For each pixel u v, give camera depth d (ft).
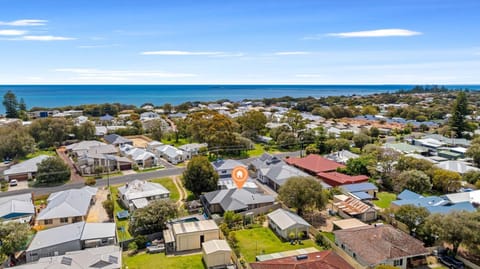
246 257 118.42
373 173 204.74
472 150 238.07
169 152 265.95
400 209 135.85
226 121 288.51
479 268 106.73
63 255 109.81
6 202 159.22
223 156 271.08
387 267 96.73
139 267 112.37
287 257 107.55
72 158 264.52
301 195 147.54
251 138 337.52
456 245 115.24
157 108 609.83
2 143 252.42
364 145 289.94
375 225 129.08
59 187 199.41
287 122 379.76
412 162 198.90
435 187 189.06
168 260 117.91
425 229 121.60
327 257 105.50
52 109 565.12
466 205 148.36
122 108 586.86
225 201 161.89
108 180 203.21
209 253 110.42
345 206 157.69
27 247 123.24
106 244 127.24
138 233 136.05
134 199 167.43
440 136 322.14
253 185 191.01
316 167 221.87
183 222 139.23
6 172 213.05
